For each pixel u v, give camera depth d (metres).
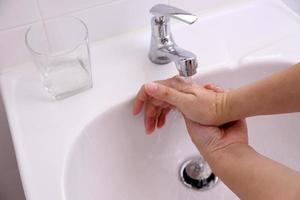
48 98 0.52
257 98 0.46
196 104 0.48
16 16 0.51
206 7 0.63
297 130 0.59
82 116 0.50
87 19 0.56
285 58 0.56
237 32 0.60
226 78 0.57
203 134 0.48
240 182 0.40
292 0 0.63
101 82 0.54
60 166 0.44
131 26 0.59
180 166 0.60
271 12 0.63
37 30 0.53
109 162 0.53
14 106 0.51
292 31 0.60
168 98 0.50
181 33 0.61
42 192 0.42
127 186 0.54
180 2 0.60
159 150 0.59
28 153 0.46
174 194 0.58
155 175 0.58
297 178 0.36
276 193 0.36
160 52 0.54
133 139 0.56
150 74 0.55
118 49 0.58
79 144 0.48
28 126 0.49
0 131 0.63
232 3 0.65
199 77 0.55
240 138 0.47
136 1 0.57
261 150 0.60
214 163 0.45
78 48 0.52
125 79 0.54
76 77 0.52
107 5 0.55
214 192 0.59
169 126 0.58
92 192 0.49
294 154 0.59
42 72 0.52
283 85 0.44
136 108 0.52
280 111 0.46
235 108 0.47
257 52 0.57
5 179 0.73
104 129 0.52
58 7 0.52
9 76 0.55
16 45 0.53
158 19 0.51
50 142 0.47
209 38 0.60
